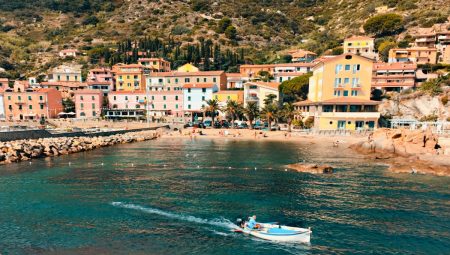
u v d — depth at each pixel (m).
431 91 102.31
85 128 108.25
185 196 37.72
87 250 24.56
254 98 119.94
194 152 69.81
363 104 94.19
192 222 30.22
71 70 162.38
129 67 153.62
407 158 59.81
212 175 48.19
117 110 128.00
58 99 132.38
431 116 97.00
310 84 116.06
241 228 28.59
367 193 38.72
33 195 37.97
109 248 24.92
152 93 128.38
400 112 105.69
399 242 26.02
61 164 56.66
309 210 33.12
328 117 94.56
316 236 27.25
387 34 182.38
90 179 45.75
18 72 177.88
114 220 30.47
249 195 38.09
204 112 117.50
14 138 70.44
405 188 40.81
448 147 62.69
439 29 160.88
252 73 152.88
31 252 24.20
